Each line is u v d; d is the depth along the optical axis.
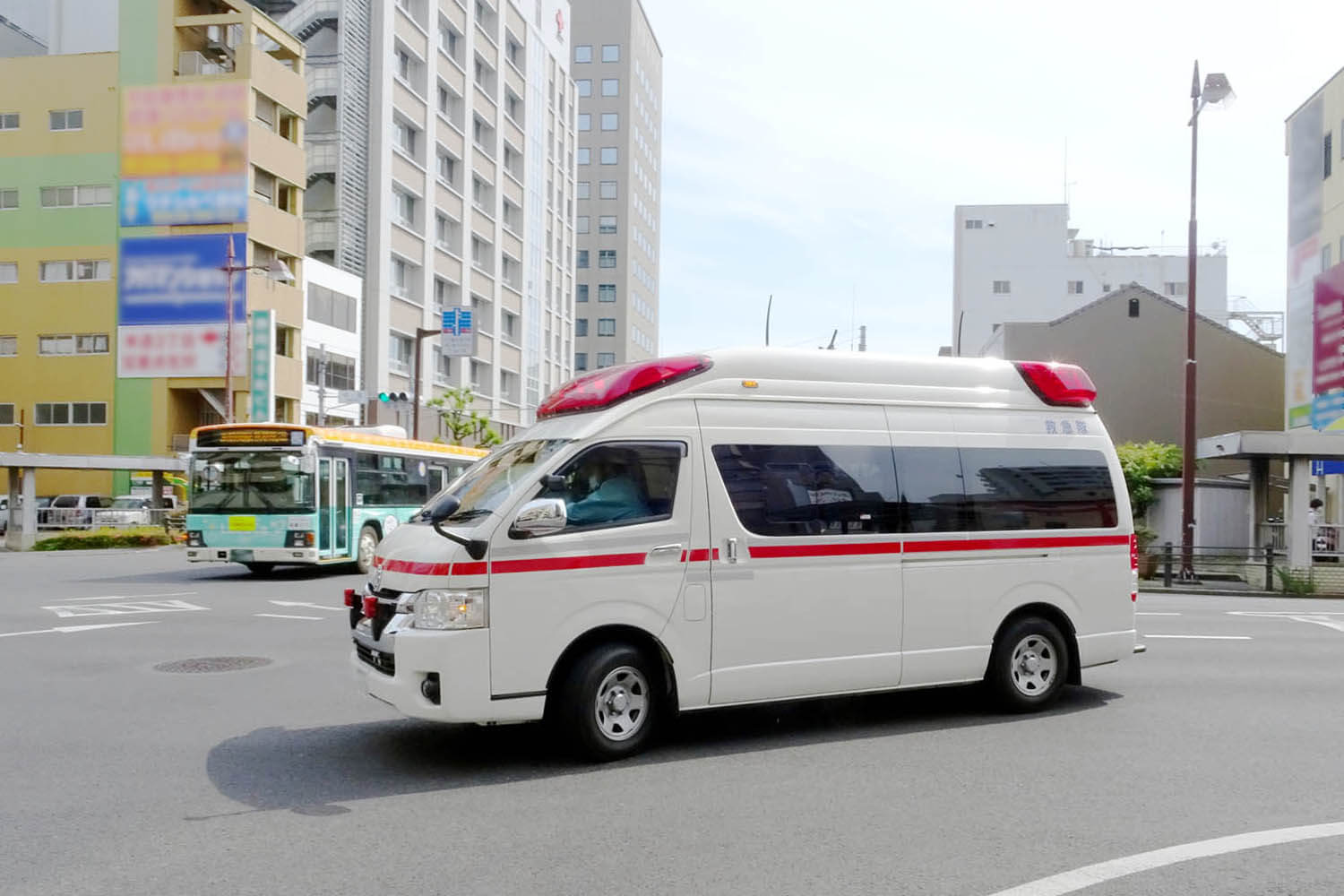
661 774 6.36
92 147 45.78
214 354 44.34
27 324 46.28
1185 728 7.61
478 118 64.94
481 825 5.37
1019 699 8.02
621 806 5.69
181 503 41.31
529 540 6.40
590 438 6.76
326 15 51.44
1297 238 35.84
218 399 45.50
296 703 8.38
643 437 6.91
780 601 7.16
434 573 6.28
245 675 9.62
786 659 7.17
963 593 7.84
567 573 6.49
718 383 7.25
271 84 45.94
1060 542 8.27
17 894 4.48
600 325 101.12
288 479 19.09
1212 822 5.40
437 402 54.19
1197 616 15.64
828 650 7.32
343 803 5.78
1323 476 34.53
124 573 22.17
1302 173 35.62
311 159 51.31
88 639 11.91
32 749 6.96
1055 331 39.06
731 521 7.04
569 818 5.48
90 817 5.54
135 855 4.95
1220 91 21.58
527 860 4.85
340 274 50.50
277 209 46.12
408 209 56.81
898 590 7.59
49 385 46.09
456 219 61.50
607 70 101.38
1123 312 39.03
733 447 7.17
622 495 6.79
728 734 7.43
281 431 19.11
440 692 6.20
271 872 4.72
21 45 53.53
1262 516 24.22
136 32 45.78
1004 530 8.05
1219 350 38.94
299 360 46.91
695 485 6.98
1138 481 26.83
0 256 46.53
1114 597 8.50
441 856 4.92
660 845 5.05
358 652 7.09
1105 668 10.20
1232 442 22.97
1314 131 34.84
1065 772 6.38
